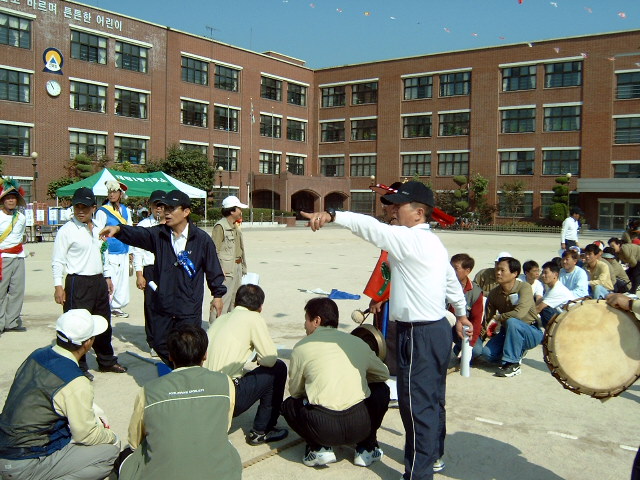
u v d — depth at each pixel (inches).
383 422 195.9
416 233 141.3
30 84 1355.8
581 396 221.3
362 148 2004.2
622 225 1601.9
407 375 142.9
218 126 1791.3
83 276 234.8
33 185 1354.6
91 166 1395.2
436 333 140.8
